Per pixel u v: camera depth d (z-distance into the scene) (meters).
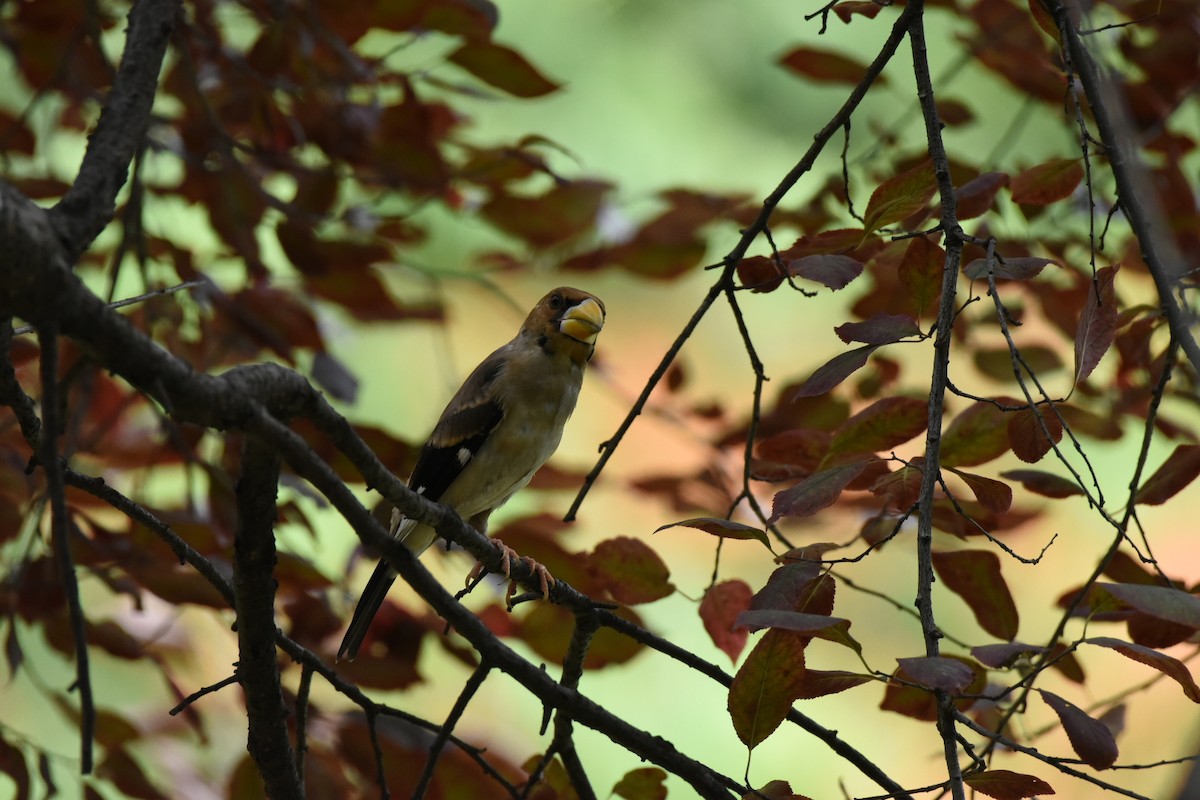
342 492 4.65
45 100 10.02
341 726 7.93
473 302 16.70
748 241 6.32
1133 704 16.09
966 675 4.39
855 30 16.30
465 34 8.23
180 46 8.24
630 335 17.98
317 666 6.05
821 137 6.24
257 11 8.74
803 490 5.55
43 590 7.60
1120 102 7.78
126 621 9.93
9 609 7.48
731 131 16.64
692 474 9.77
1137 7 8.52
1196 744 7.96
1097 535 16.33
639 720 14.87
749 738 5.39
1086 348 5.54
